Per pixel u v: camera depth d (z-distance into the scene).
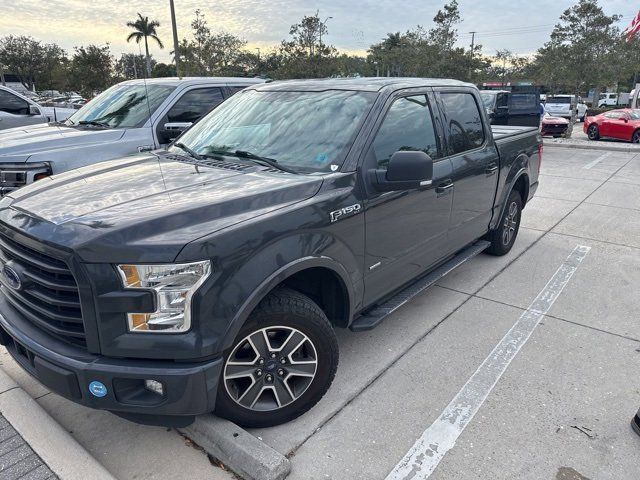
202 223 2.41
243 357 2.73
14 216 2.61
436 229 4.00
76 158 5.49
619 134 19.64
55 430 2.77
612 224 7.29
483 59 32.22
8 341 2.82
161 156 3.64
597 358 3.71
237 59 27.52
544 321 4.27
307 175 3.03
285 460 2.58
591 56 20.83
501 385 3.37
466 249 4.97
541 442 2.84
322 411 3.09
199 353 2.31
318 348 2.88
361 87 3.60
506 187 5.25
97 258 2.21
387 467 2.66
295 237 2.67
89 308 2.27
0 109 9.77
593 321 4.28
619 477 2.59
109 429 2.92
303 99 3.66
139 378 2.28
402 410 3.11
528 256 5.91
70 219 2.41
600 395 3.26
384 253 3.40
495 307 4.54
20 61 55.16
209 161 3.38
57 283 2.36
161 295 2.24
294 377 2.92
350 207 3.00
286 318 2.72
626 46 25.84
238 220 2.48
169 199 2.60
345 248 3.00
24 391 3.11
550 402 3.19
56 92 48.75
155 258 2.22
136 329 2.26
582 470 2.64
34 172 5.23
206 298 2.30
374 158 3.25
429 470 2.64
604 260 5.77
